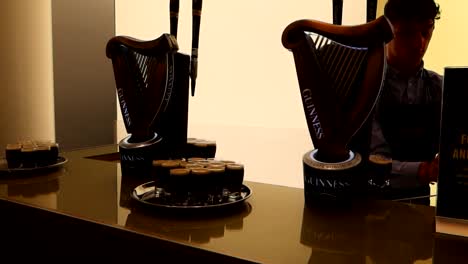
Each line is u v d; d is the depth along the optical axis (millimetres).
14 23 2014
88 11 2355
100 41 2447
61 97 2252
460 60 2012
